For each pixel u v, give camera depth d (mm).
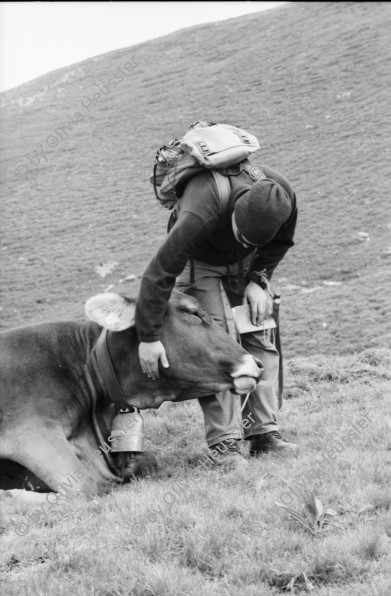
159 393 6641
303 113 51156
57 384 6645
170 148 6711
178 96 60375
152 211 47438
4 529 5441
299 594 4203
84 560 4648
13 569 4742
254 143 6598
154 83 65500
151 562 4621
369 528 4727
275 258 6852
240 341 7078
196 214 6316
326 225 38469
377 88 51781
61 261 42469
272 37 67875
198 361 6492
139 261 40969
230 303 7156
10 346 6734
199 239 6336
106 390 6711
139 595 4258
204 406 6891
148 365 6387
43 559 4836
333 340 24547
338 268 33719
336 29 63844
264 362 7020
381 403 8133
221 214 6402
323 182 42781
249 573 4379
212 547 4711
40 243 45531
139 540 4871
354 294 28828
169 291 6285
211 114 54906
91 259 41938
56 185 52719
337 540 4652
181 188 6574
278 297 7020
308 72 57844
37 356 6703
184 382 6547
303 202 41438
